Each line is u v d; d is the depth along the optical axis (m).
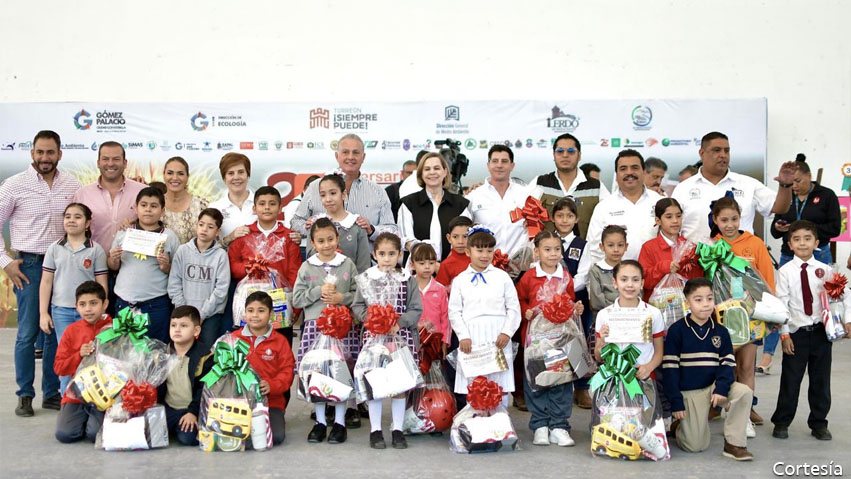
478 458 3.90
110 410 4.05
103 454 3.93
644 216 4.93
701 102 8.48
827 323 4.12
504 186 5.30
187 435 4.08
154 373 4.09
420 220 5.22
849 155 8.71
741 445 3.88
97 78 8.86
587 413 4.96
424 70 8.82
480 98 8.84
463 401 4.66
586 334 5.07
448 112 8.62
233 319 4.64
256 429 4.00
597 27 8.77
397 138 8.65
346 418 4.55
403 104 8.63
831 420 4.67
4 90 8.83
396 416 4.15
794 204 6.90
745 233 4.64
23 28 8.82
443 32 8.83
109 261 4.75
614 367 3.95
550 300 4.42
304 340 4.35
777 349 7.55
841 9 8.67
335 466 3.74
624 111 8.54
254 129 8.68
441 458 3.90
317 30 8.83
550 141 8.59
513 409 5.04
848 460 3.86
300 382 4.14
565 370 4.16
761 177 8.46
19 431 4.36
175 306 4.62
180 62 8.84
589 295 4.84
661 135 8.52
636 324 4.06
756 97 8.72
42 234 4.85
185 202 5.06
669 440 4.26
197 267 4.62
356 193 5.11
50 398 4.88
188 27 8.82
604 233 4.60
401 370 4.04
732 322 4.19
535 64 8.82
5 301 8.47
